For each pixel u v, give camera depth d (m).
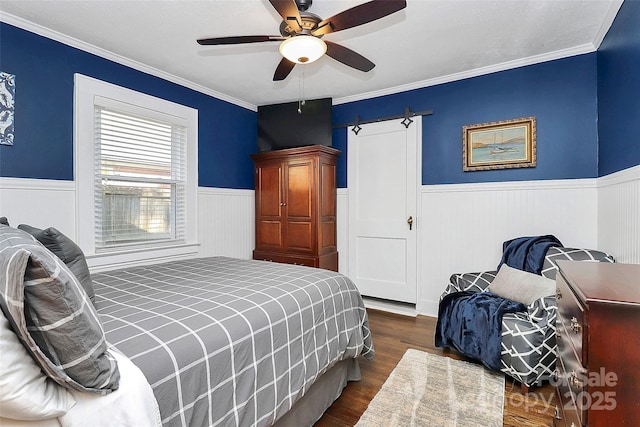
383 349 2.56
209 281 1.84
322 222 3.55
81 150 2.50
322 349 1.66
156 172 3.08
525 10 2.06
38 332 0.73
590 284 1.03
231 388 1.14
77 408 0.78
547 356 1.90
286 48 1.86
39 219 2.29
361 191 3.76
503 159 2.93
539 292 2.14
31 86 2.25
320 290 1.82
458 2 1.98
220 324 1.22
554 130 2.73
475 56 2.74
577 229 2.64
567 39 2.45
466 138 3.11
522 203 2.87
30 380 0.70
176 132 3.25
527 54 2.71
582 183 2.61
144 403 0.86
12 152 2.17
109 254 2.67
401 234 3.52
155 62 2.83
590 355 0.90
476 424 1.66
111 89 2.67
